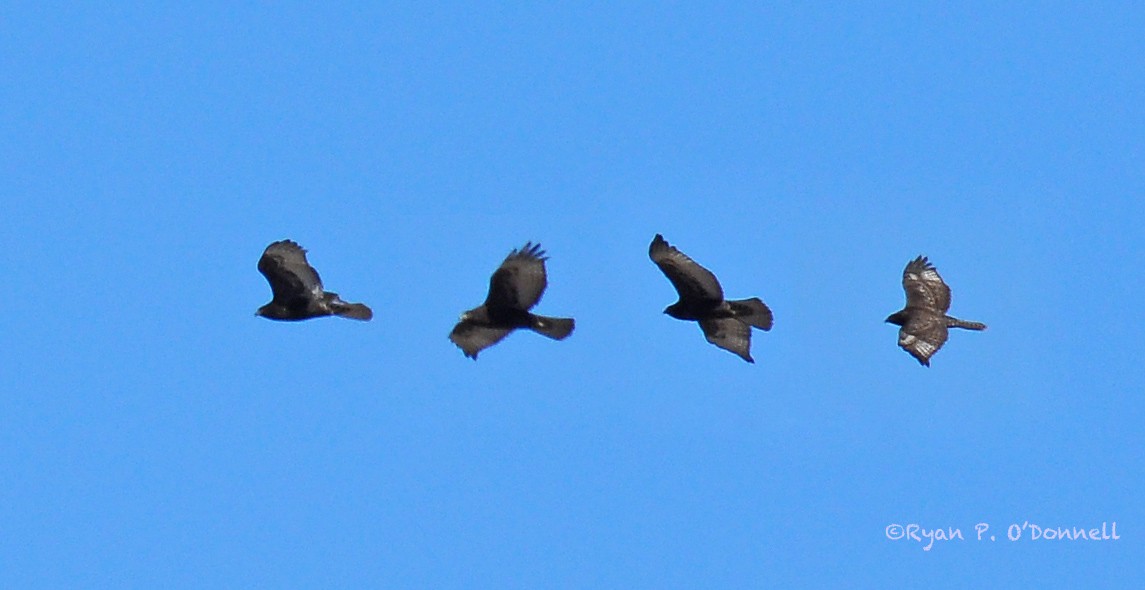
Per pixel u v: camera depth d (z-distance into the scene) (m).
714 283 45.94
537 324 44.53
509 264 44.06
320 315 45.84
